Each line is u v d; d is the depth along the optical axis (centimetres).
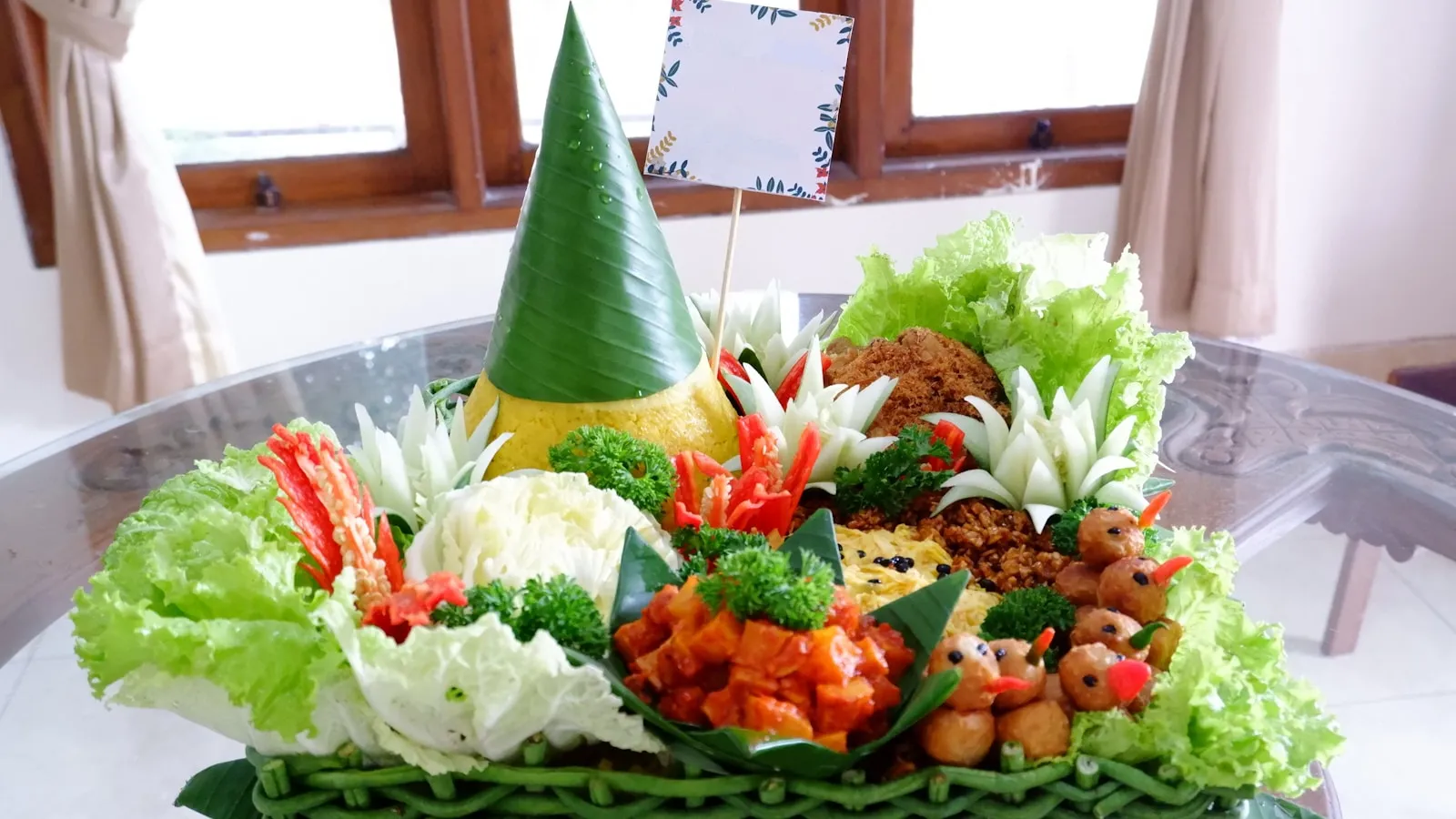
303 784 65
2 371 159
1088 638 66
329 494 66
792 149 82
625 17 171
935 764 63
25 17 145
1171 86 168
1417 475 91
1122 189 182
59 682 98
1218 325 180
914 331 88
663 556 71
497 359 82
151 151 145
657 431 80
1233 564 72
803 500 82
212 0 158
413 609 63
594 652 65
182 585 64
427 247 170
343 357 111
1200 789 63
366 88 169
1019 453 78
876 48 171
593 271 79
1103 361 81
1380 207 193
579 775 63
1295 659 119
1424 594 127
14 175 150
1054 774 62
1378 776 108
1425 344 203
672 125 83
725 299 87
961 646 62
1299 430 98
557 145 78
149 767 98
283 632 63
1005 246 94
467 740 63
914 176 181
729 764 62
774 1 168
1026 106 191
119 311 147
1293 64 179
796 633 61
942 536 79
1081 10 184
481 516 70
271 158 167
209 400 104
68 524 89
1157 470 93
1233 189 171
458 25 159
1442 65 183
